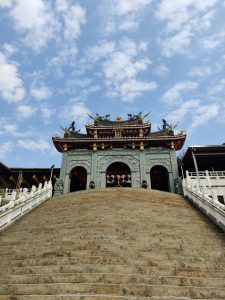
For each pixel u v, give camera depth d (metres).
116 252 10.38
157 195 23.97
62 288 7.84
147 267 9.12
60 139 39.00
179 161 40.16
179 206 20.67
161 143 39.00
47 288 7.87
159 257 10.13
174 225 14.69
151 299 7.20
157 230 13.51
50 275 8.60
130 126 40.81
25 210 20.06
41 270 9.12
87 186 36.12
